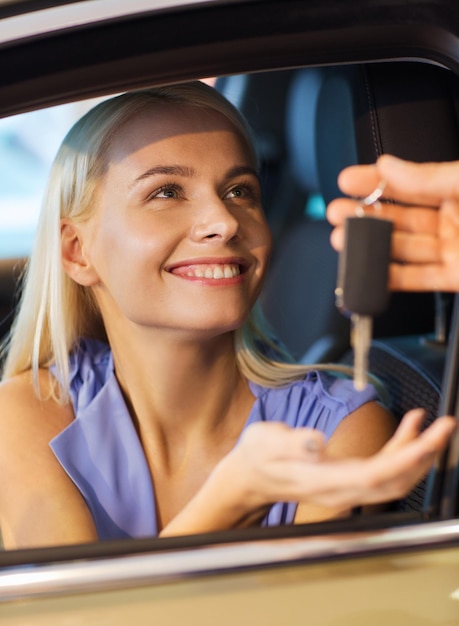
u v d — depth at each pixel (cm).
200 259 142
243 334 159
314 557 103
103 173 147
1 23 104
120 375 161
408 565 105
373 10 108
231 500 112
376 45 110
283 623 102
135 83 107
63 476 158
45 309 168
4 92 105
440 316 170
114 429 158
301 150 319
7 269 283
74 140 151
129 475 157
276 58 109
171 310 144
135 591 103
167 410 156
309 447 95
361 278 98
